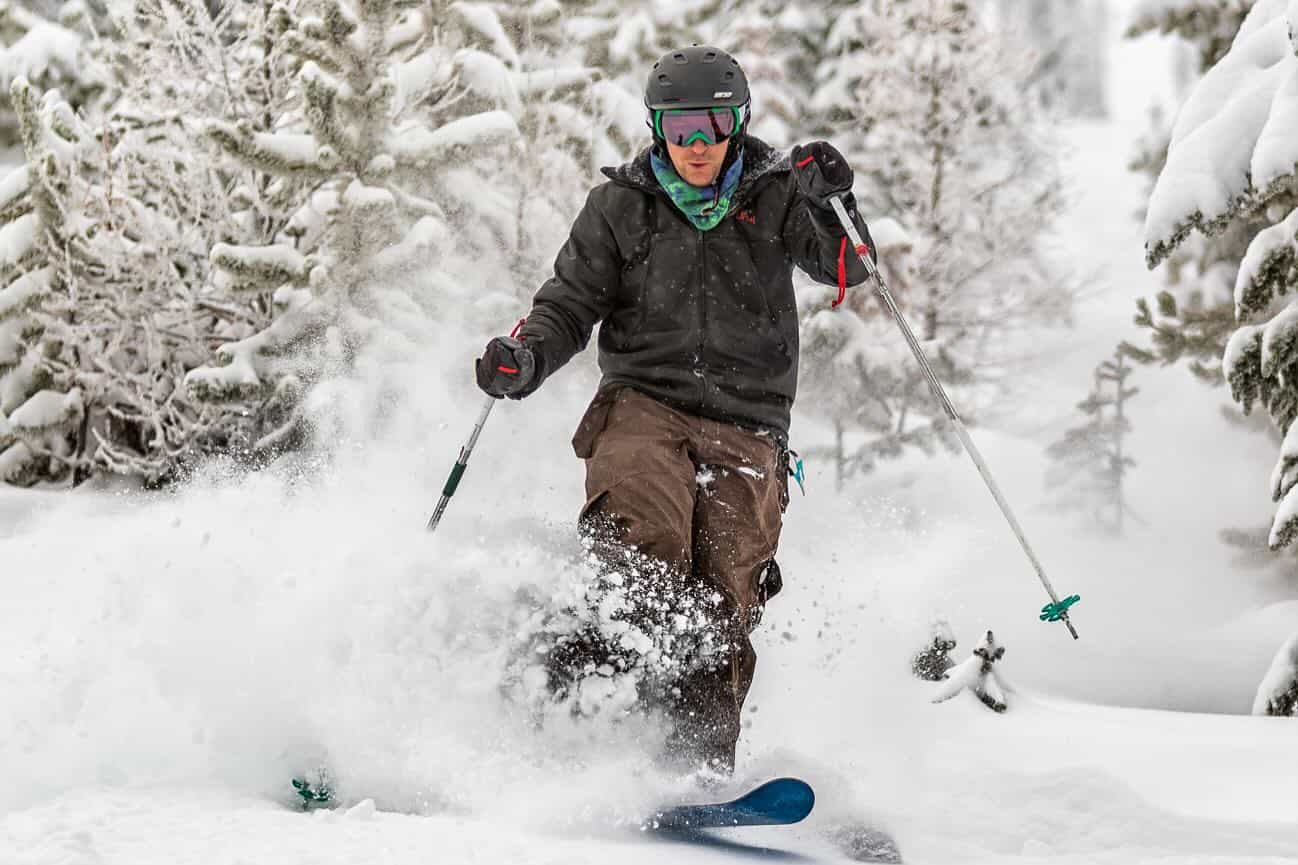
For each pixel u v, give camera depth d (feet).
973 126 142.00
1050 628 91.09
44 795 33.24
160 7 99.40
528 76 105.29
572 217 103.60
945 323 142.10
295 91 97.96
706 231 42.16
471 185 98.99
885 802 40.40
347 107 91.81
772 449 42.65
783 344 42.83
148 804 32.60
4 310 94.32
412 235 92.84
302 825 31.55
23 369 95.61
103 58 108.88
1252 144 64.49
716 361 42.32
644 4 127.24
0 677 38.47
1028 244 144.66
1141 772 43.50
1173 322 126.21
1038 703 57.52
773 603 62.28
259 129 98.07
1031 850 37.29
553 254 100.94
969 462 132.36
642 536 39.37
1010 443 141.38
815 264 42.34
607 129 110.01
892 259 134.51
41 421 93.35
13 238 94.12
